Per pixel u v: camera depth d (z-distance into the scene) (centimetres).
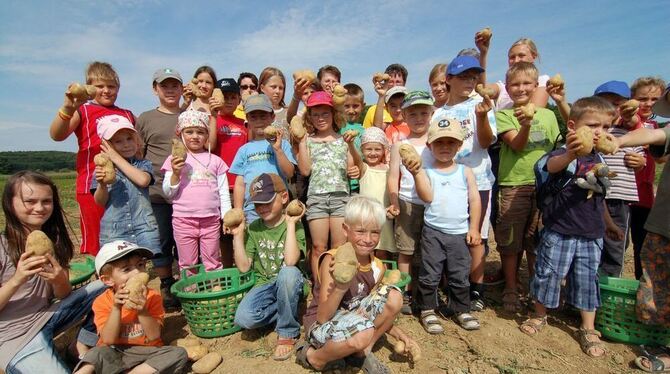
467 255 384
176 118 483
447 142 382
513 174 428
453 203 377
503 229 432
